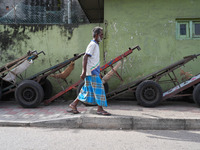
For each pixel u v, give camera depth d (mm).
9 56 6543
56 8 10633
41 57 6520
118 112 4207
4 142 2893
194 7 6164
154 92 4922
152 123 3615
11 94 6348
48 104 5648
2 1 11062
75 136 3174
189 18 6211
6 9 11062
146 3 6301
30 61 5301
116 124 3654
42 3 10562
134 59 6285
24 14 10266
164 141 2947
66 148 2662
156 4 6273
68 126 3709
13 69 5324
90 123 3688
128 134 3303
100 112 3887
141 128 3623
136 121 3635
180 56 6180
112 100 6152
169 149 2637
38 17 10336
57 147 2697
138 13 6320
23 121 3783
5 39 6559
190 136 3193
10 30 6559
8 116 4207
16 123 3738
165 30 6234
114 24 6371
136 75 6277
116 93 5820
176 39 6211
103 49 6375
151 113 4117
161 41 6238
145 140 2992
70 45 6477
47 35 6520
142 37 6297
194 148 2670
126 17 6352
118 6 6375
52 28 6512
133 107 4945
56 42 6504
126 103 5629
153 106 4914
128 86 5293
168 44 6215
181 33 6332
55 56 6496
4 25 6566
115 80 6285
